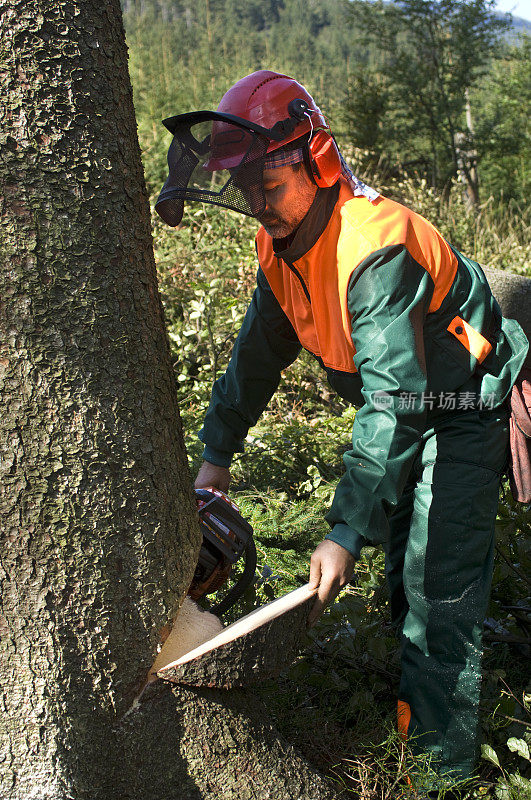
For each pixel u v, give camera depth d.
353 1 15.16
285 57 20.83
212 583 1.86
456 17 14.58
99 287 1.41
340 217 1.78
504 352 2.02
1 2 1.27
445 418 1.99
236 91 1.74
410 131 15.23
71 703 1.49
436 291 1.89
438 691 1.92
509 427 2.05
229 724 1.58
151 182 8.27
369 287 1.72
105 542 1.47
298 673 2.09
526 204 15.25
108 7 1.39
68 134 1.34
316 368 4.70
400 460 1.65
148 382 1.51
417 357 1.68
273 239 1.90
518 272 6.93
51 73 1.31
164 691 1.54
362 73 15.45
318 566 1.66
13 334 1.37
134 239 1.46
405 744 1.83
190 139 1.72
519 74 17.94
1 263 1.34
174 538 1.59
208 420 2.29
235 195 1.67
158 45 14.48
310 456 3.69
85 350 1.41
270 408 4.50
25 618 1.46
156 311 1.55
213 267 5.54
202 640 1.61
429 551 1.94
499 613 2.49
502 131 15.95
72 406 1.41
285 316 2.18
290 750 1.67
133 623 1.52
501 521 2.48
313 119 1.73
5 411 1.39
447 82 15.11
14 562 1.44
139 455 1.50
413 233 1.83
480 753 1.96
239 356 2.23
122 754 1.52
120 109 1.42
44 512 1.43
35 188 1.33
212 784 1.55
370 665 2.21
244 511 3.02
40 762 1.49
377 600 2.52
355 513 1.66
